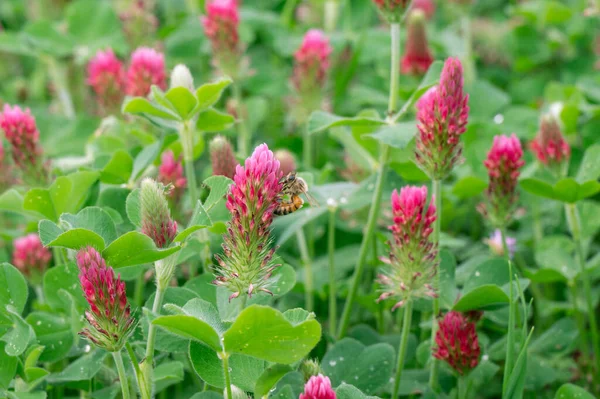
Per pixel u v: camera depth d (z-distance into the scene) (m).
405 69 0.86
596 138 0.82
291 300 0.71
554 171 0.72
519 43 1.09
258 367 0.55
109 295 0.53
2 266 0.58
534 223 0.79
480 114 0.86
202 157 0.85
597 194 0.81
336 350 0.59
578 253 0.68
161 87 0.71
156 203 0.54
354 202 0.68
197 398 0.56
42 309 0.65
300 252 0.77
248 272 0.54
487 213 0.66
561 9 1.06
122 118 0.76
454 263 0.63
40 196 0.61
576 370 0.68
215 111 0.64
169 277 0.55
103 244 0.53
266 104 0.88
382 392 0.63
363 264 0.66
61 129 0.84
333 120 0.64
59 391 0.64
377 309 0.68
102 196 0.65
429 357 0.63
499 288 0.58
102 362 0.60
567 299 0.74
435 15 1.25
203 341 0.51
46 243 0.53
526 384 0.64
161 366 0.59
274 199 0.54
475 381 0.63
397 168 0.67
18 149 0.67
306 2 1.09
